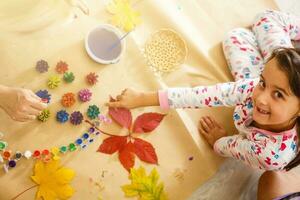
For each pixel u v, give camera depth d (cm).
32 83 109
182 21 136
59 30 117
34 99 96
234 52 135
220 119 132
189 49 134
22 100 94
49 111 108
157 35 130
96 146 111
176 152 121
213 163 126
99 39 119
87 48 117
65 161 107
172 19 134
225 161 130
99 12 124
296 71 86
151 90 124
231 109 135
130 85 122
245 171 133
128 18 128
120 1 128
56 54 114
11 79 107
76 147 109
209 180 126
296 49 92
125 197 111
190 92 116
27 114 95
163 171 117
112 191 110
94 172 109
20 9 114
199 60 134
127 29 127
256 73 132
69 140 109
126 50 124
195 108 124
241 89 113
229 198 128
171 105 117
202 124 127
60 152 107
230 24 147
